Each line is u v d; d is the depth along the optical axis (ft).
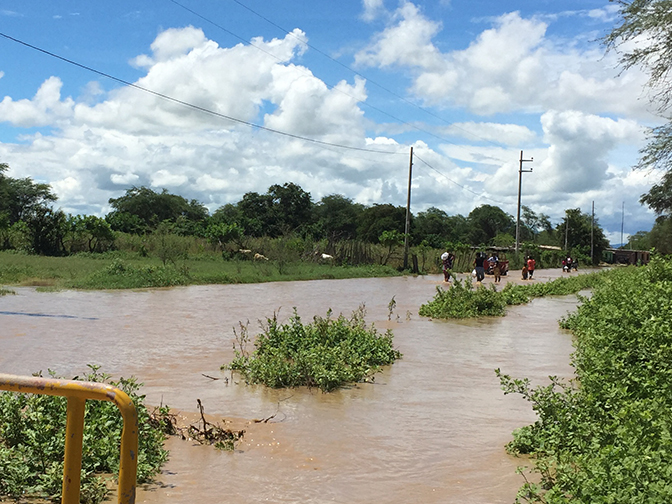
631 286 47.80
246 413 25.26
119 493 9.07
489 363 36.68
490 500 16.90
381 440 22.21
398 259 152.66
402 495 17.28
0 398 19.20
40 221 133.28
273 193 260.62
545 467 17.16
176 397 27.48
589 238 284.41
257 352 34.83
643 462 13.94
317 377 29.55
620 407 19.65
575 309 69.62
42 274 85.05
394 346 42.14
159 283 82.07
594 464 15.06
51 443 17.24
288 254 130.00
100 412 19.61
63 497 9.46
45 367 32.76
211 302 65.51
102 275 80.53
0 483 15.66
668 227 191.21
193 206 329.93
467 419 25.04
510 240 270.26
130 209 285.23
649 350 27.58
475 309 61.16
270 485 17.79
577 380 30.73
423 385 30.89
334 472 18.98
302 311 60.23
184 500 16.49
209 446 21.11
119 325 47.55
